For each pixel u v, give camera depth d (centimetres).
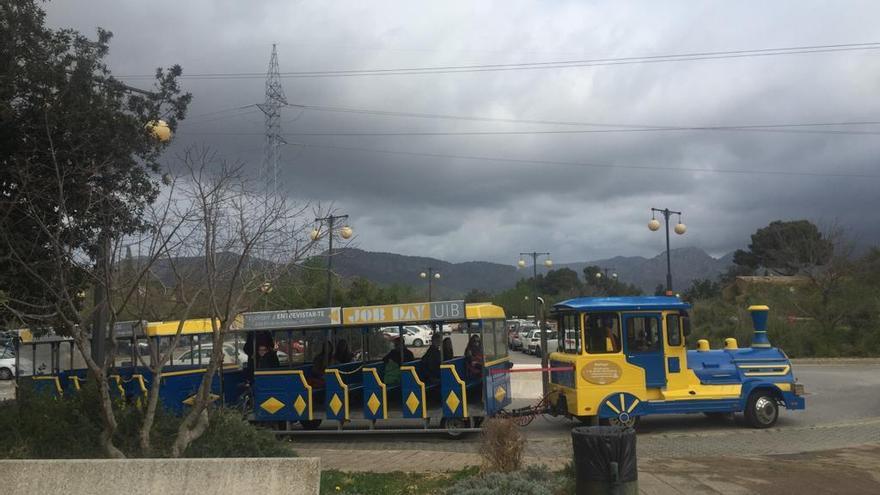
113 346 798
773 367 1461
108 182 940
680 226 2970
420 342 2608
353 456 1158
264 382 1433
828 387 2188
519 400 1942
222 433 933
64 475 613
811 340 3412
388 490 864
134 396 1308
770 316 3606
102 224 898
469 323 1423
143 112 990
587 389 1388
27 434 884
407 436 1430
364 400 1398
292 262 891
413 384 1380
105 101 956
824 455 1109
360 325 1415
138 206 939
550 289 10269
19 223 909
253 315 1442
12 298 862
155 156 998
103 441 797
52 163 897
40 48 930
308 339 1530
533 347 4447
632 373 1396
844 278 3709
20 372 1653
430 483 894
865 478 919
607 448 678
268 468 614
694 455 1181
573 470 848
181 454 825
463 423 1384
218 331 904
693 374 1421
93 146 923
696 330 3847
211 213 857
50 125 902
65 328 1014
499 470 855
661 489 861
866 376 2509
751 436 1356
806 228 8194
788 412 1692
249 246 830
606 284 6794
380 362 1571
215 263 830
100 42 975
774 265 6994
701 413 1565
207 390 827
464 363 1452
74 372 1566
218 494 609
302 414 1405
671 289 2962
